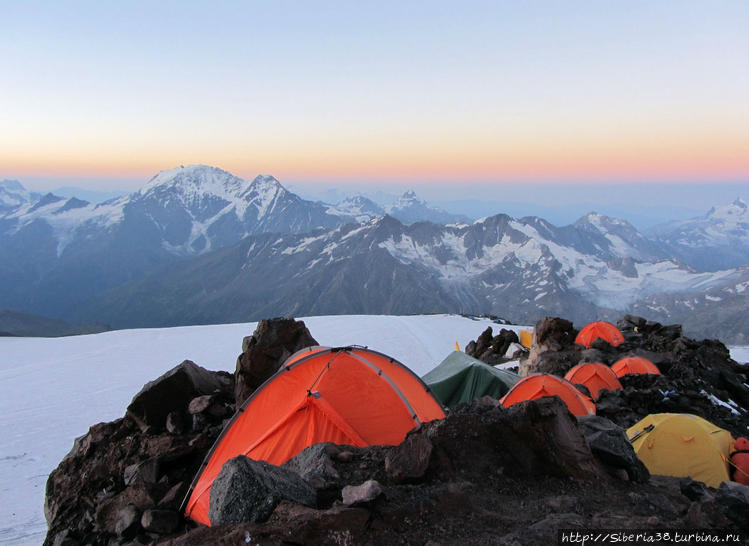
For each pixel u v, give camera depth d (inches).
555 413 306.8
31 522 744.3
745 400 922.7
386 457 293.6
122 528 364.5
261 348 547.2
